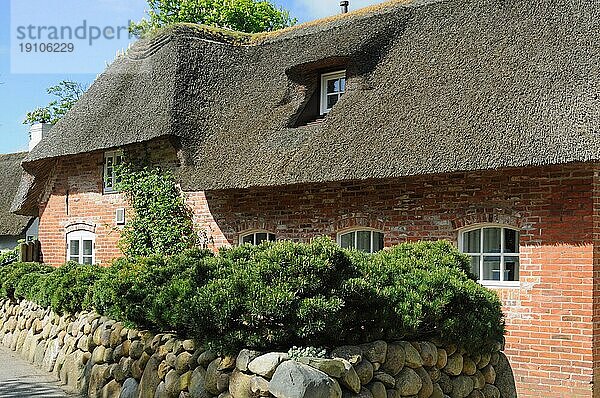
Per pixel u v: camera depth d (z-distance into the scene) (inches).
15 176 1213.7
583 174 394.3
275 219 537.6
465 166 400.2
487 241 437.1
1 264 882.8
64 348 429.1
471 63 458.0
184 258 328.2
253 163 516.1
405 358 272.1
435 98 450.0
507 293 419.5
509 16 473.7
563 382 396.8
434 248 350.3
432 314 283.3
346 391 247.3
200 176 545.3
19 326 539.5
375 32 529.0
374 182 481.1
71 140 679.1
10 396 379.6
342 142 469.1
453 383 291.3
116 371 350.6
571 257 396.8
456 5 509.4
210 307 269.7
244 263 289.6
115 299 334.0
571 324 395.5
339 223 497.7
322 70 550.9
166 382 297.9
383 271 295.4
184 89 609.0
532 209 411.5
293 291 261.1
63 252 735.1
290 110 542.6
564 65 415.2
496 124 406.9
